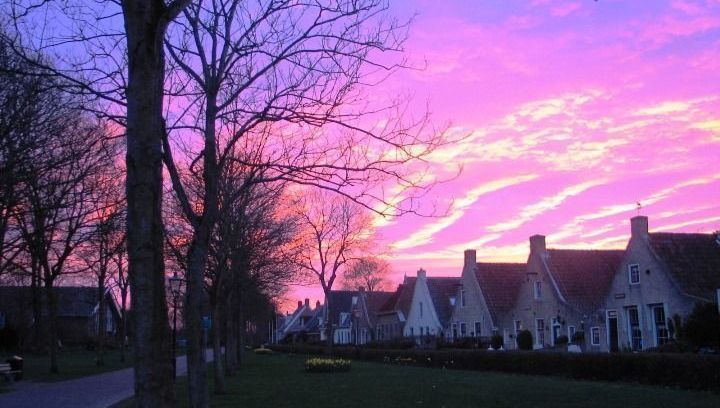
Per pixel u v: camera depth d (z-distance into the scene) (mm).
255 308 56000
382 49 9414
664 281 30078
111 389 23031
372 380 24016
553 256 41188
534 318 41062
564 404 15125
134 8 6223
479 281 48438
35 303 44719
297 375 27719
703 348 23672
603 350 33719
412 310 62906
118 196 23828
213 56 10391
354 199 8930
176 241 20375
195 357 9750
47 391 22359
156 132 6266
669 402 14977
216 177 9812
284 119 9492
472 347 43844
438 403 15898
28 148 12992
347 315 98562
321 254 47094
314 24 9812
